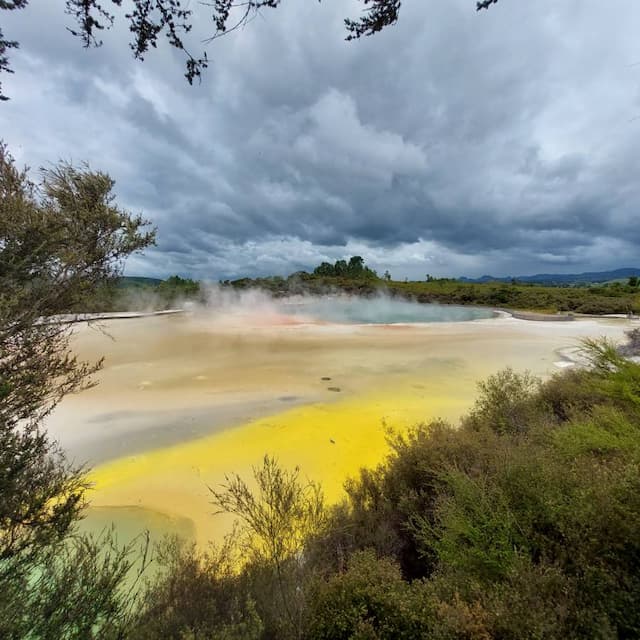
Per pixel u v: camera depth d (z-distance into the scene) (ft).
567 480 8.66
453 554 8.48
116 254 8.44
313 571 8.48
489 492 9.49
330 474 18.58
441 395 32.01
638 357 36.68
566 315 111.96
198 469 19.27
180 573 9.20
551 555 7.48
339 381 37.11
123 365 44.62
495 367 42.88
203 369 42.60
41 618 6.79
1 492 6.71
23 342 6.69
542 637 5.65
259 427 24.94
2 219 6.59
